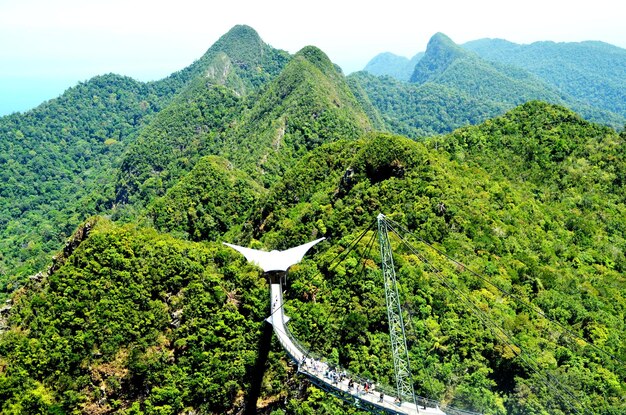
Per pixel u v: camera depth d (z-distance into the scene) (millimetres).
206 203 176375
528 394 74000
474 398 72875
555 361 79125
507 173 145875
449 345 79062
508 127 166250
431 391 73125
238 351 84875
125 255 90250
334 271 91250
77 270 87688
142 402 79250
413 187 112312
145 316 83750
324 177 146125
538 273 99125
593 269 110938
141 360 80250
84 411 76375
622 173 143750
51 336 80375
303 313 85312
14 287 173250
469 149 159125
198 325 84938
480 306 85062
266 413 82938
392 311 75125
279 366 84562
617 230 128500
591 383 77062
